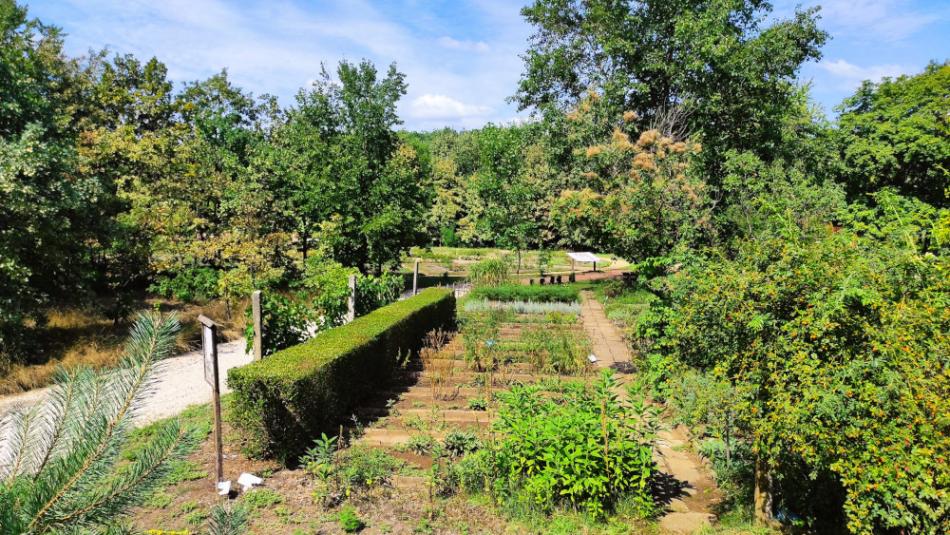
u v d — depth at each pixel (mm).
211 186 18469
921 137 20891
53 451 1800
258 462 5945
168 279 16609
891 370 3541
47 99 13203
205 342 5504
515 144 28078
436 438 6578
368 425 7109
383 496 5223
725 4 19578
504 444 5449
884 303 3795
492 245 49562
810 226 6223
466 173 58969
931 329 3562
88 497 1749
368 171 25266
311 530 4621
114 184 15023
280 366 6418
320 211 23328
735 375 4504
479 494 5266
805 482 4738
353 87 25969
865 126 23312
